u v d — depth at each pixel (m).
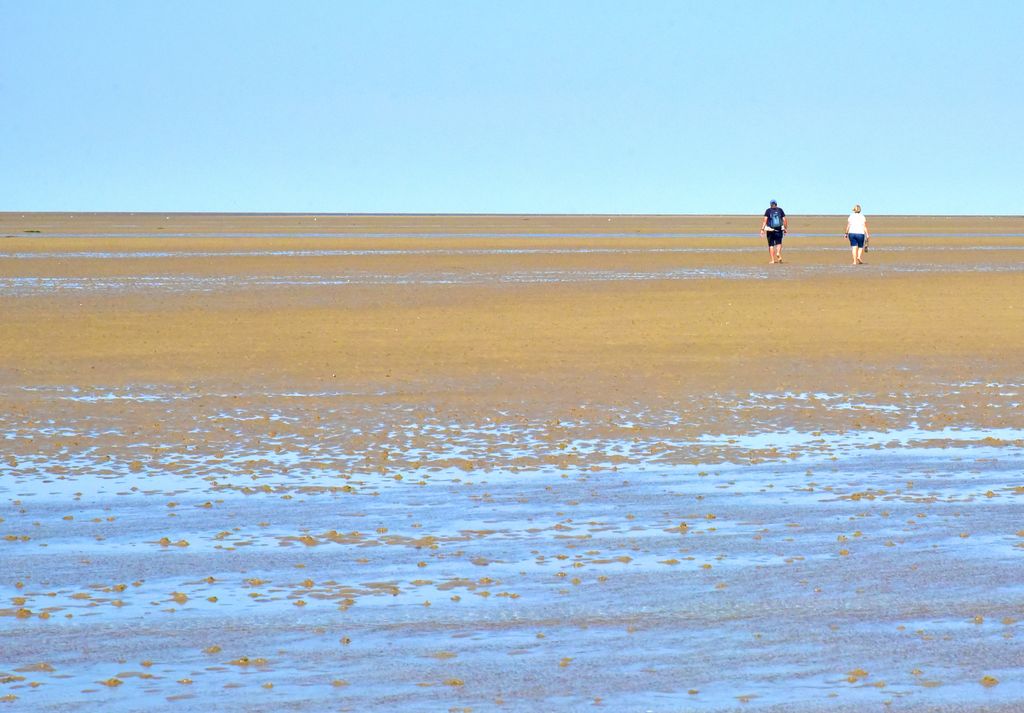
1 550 36.44
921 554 35.34
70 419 59.94
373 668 26.70
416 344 87.56
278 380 72.06
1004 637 28.36
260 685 25.78
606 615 30.17
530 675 26.23
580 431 56.69
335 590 32.41
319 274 156.62
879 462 49.38
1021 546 36.12
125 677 26.25
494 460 50.34
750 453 51.56
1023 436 54.97
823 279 144.88
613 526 39.06
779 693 25.19
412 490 44.75
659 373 74.44
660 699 24.94
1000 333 92.81
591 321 101.56
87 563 34.97
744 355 82.06
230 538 37.88
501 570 34.19
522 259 190.50
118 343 87.94
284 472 48.19
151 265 174.12
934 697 24.92
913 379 71.94
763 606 30.75
